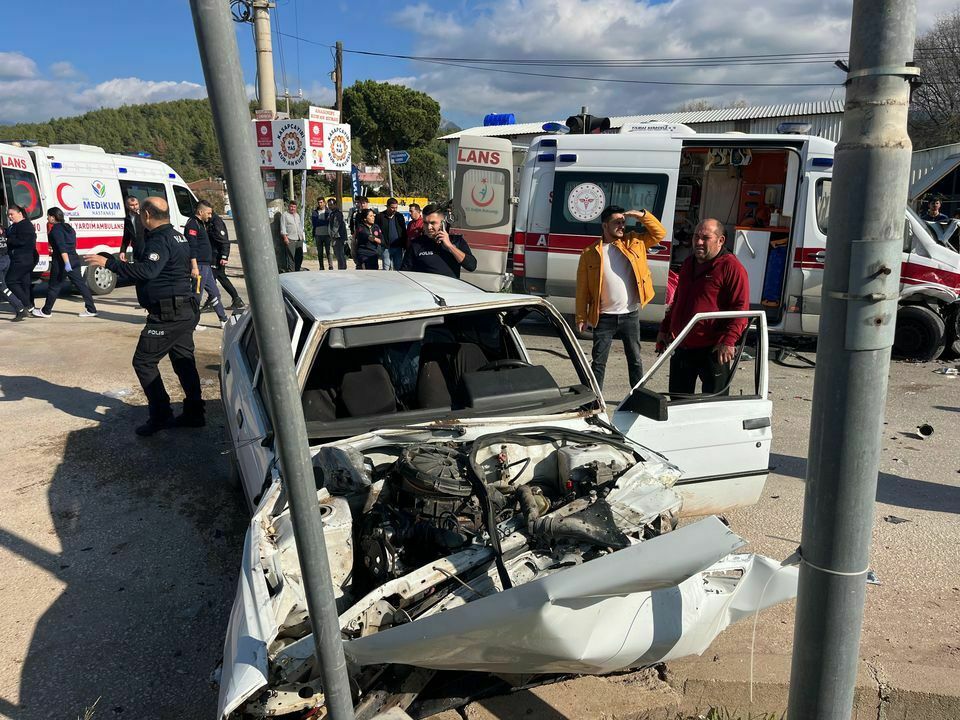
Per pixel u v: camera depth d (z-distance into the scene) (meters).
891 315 1.86
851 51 1.80
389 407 3.53
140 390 6.97
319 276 4.27
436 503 2.74
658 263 8.70
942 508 4.53
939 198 12.84
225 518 4.38
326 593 1.74
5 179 11.03
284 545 2.42
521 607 1.98
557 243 9.14
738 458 3.61
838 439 1.94
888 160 1.77
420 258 6.99
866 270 1.82
